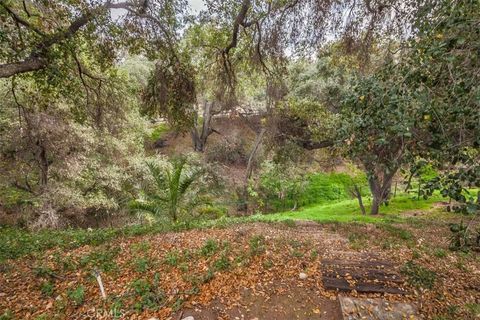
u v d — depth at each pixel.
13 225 11.09
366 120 2.89
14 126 10.24
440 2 2.79
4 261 5.23
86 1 5.88
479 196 2.07
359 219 11.48
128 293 4.10
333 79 12.05
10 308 3.81
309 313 3.83
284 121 12.16
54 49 6.24
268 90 11.44
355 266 5.09
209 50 9.68
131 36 7.35
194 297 4.09
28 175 12.22
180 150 22.72
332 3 6.98
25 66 5.76
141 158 13.95
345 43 7.88
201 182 10.19
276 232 7.81
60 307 3.80
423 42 2.63
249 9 7.75
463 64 2.30
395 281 4.51
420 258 5.68
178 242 6.44
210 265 4.98
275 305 3.99
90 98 9.18
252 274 4.75
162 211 8.66
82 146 11.79
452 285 4.54
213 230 7.73
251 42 8.83
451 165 2.45
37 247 6.16
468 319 3.62
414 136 2.71
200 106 24.69
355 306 3.78
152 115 9.77
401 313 3.64
